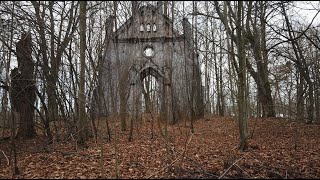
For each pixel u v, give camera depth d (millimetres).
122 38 11305
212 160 9609
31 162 9594
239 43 10938
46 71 12242
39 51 11992
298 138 14086
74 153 10758
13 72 12516
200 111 24859
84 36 10656
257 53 17438
